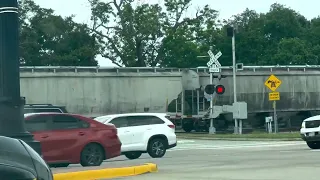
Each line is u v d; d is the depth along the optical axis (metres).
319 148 24.03
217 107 40.25
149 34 63.81
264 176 12.95
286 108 45.69
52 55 65.06
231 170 14.55
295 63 76.75
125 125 21.41
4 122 12.38
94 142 17.03
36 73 37.03
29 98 36.75
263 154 20.64
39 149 12.62
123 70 40.19
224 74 43.56
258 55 81.12
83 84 38.53
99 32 65.25
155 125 21.83
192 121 42.41
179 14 65.88
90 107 38.69
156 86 41.00
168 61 66.75
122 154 22.50
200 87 42.62
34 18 67.00
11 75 12.51
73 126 16.91
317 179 12.31
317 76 46.97
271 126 41.12
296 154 20.03
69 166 17.94
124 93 39.88
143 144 21.42
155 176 13.44
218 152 23.41
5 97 12.42
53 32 66.19
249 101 44.34
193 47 66.69
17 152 5.98
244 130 43.19
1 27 12.54
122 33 63.62
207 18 66.75
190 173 13.96
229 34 38.16
